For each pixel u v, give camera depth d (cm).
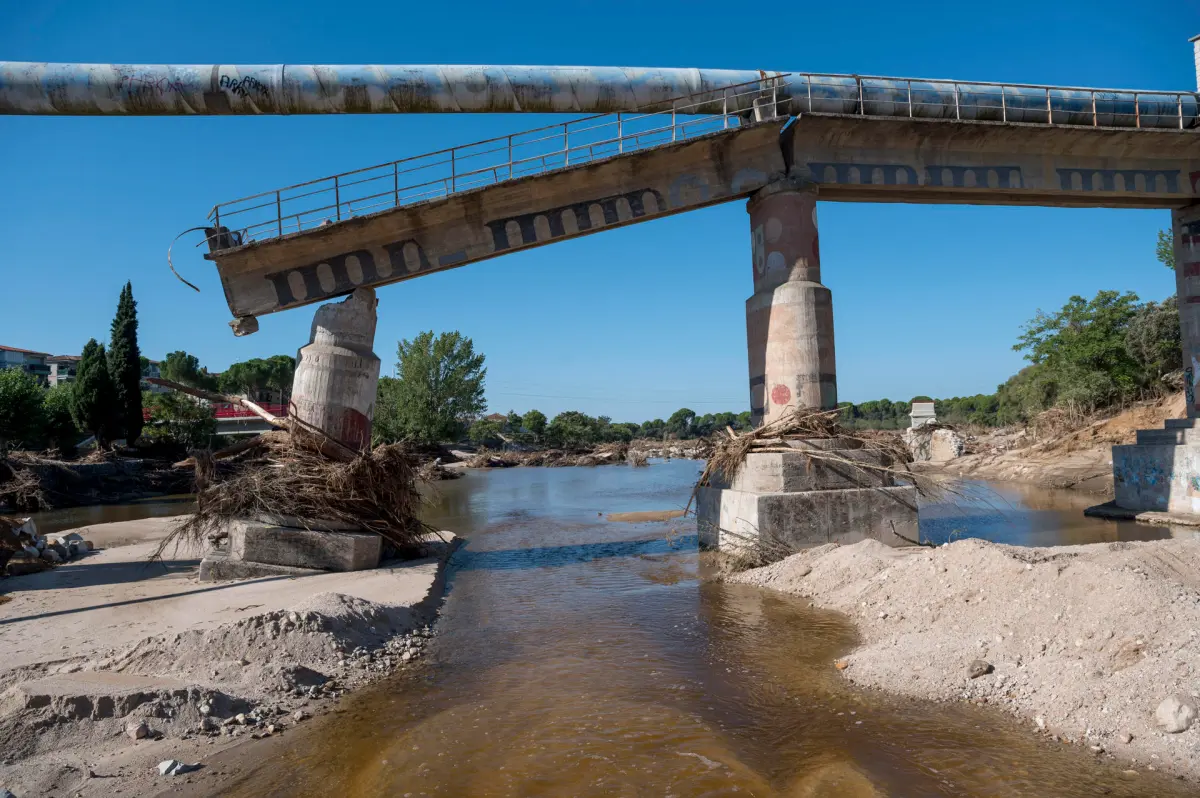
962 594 988
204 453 1556
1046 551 1098
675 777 603
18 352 10119
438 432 7406
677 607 1223
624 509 3048
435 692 837
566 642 1034
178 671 841
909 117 1806
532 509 3106
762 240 1847
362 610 1062
